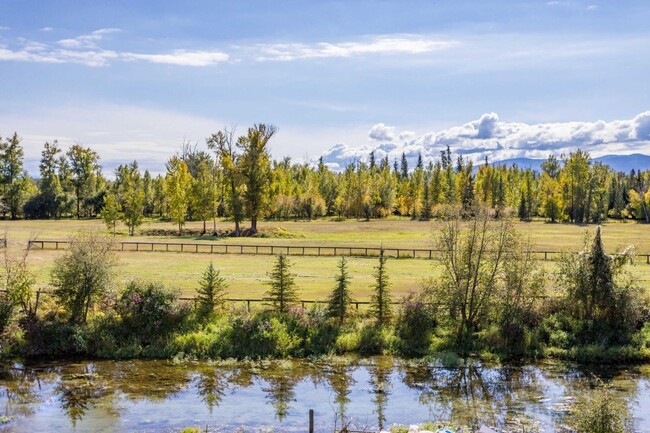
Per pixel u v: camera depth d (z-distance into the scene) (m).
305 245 76.44
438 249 37.88
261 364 32.06
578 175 139.38
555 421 24.12
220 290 37.78
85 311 34.94
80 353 32.94
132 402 26.11
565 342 34.62
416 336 35.41
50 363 31.34
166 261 58.06
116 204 88.69
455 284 36.62
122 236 85.56
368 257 64.06
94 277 34.91
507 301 36.00
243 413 24.97
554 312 37.28
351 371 31.14
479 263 36.53
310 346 34.09
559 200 138.25
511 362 32.84
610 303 35.62
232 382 29.14
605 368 31.83
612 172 187.38
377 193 156.12
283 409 25.53
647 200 145.12
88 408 25.23
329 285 45.66
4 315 33.16
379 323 36.25
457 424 23.78
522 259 36.69
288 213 142.62
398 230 107.44
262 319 34.78
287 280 37.25
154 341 33.72
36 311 34.81
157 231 93.50
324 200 159.25
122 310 34.53
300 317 35.44
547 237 91.56
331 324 35.75
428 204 151.62
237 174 88.88
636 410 25.27
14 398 26.33
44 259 55.62
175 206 97.12
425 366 32.09
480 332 35.66
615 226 120.62
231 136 90.88
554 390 28.27
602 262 36.25
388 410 25.56
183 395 27.14
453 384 29.20
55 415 24.36
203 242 76.69
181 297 38.75
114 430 22.83
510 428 23.33
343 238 91.00
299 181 171.25
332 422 24.02
